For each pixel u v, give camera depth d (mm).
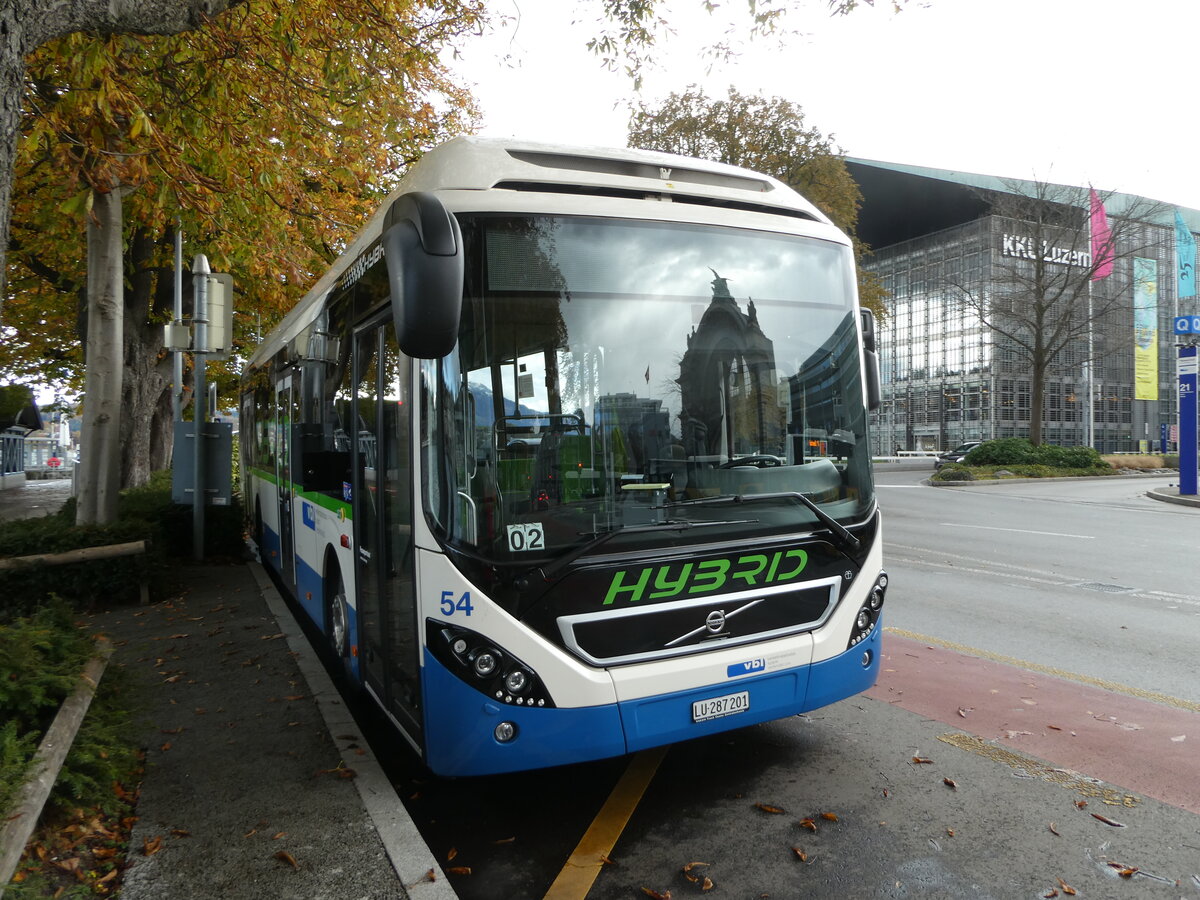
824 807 4082
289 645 6691
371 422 4621
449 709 3553
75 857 3422
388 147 13031
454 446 3572
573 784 4445
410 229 3250
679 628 3756
